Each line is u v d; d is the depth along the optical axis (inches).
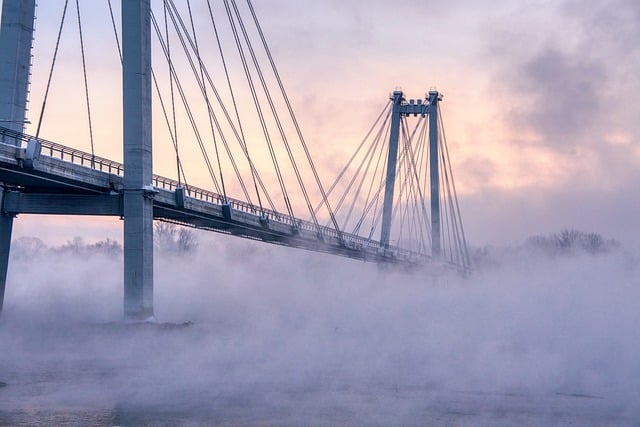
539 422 973.8
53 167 1843.0
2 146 1695.4
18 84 1963.6
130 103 2079.2
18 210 2143.2
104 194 2105.1
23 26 1974.7
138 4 2080.5
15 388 1127.0
